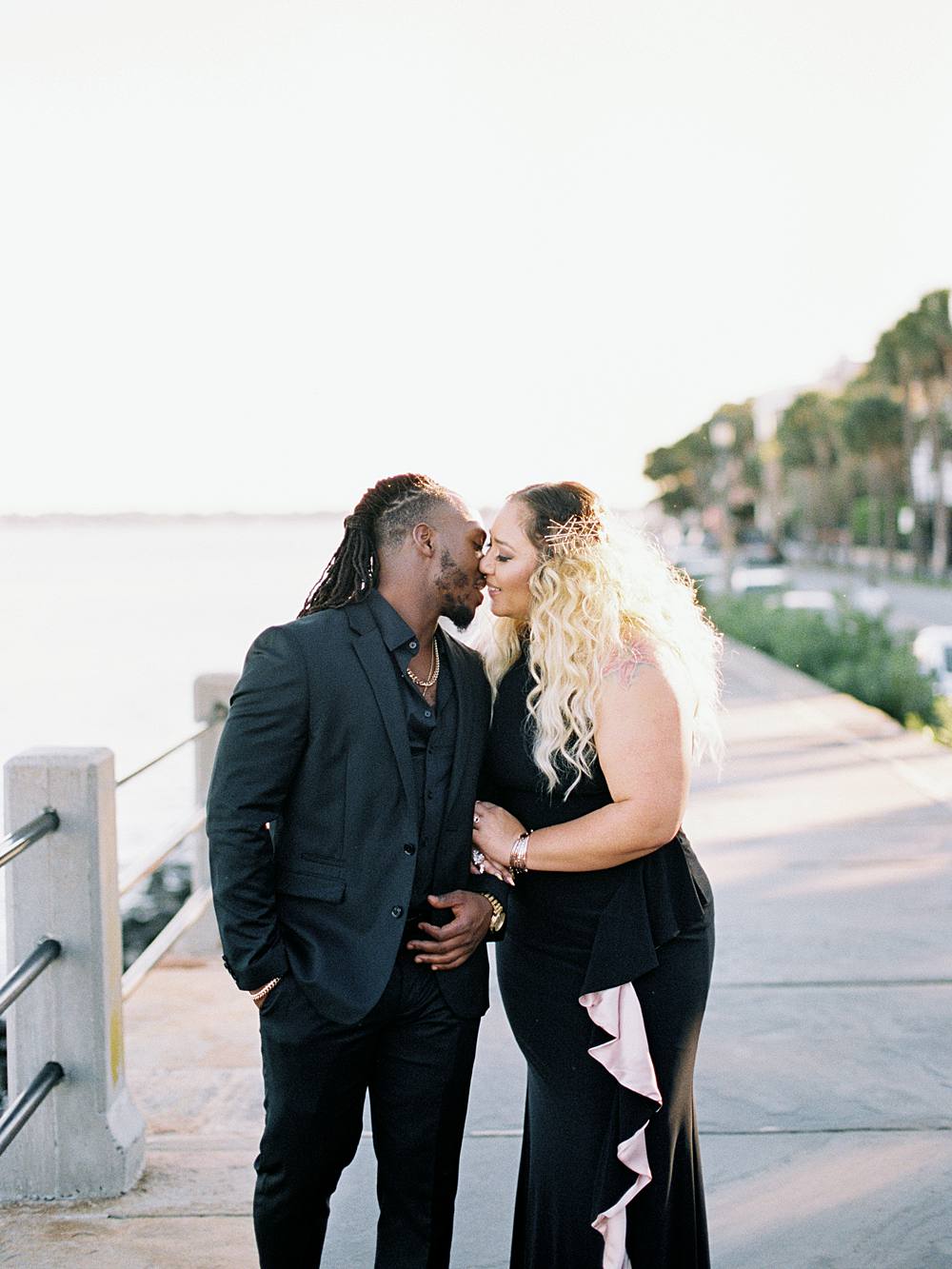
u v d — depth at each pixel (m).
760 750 11.20
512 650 2.79
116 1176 3.39
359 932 2.52
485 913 2.61
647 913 2.60
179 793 16.20
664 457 109.00
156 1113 4.05
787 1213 3.36
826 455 89.44
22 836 3.07
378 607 2.58
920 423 72.44
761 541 92.88
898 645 20.44
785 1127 3.88
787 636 21.31
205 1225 3.24
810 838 7.80
